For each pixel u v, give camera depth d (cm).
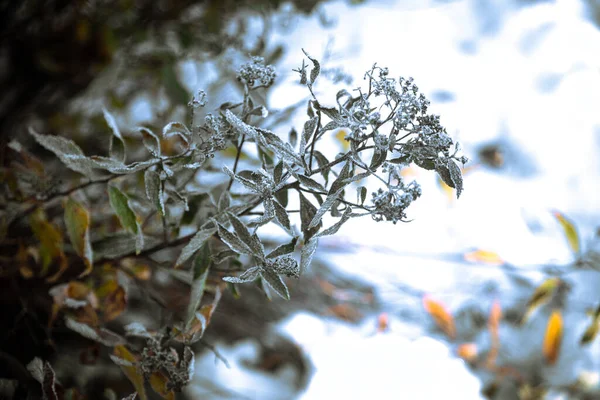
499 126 157
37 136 84
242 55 116
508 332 138
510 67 165
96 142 117
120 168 81
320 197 79
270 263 75
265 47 116
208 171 90
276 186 75
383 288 144
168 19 121
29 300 95
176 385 82
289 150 75
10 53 115
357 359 134
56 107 120
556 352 124
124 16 122
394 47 153
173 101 112
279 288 75
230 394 122
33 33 116
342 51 126
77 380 103
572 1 175
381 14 151
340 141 105
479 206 141
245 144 98
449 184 75
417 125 75
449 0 164
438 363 133
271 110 86
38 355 96
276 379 129
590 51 168
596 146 158
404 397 129
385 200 73
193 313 82
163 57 119
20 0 113
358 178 75
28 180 90
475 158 150
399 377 131
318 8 125
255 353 131
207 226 80
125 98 123
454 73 160
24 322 96
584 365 134
